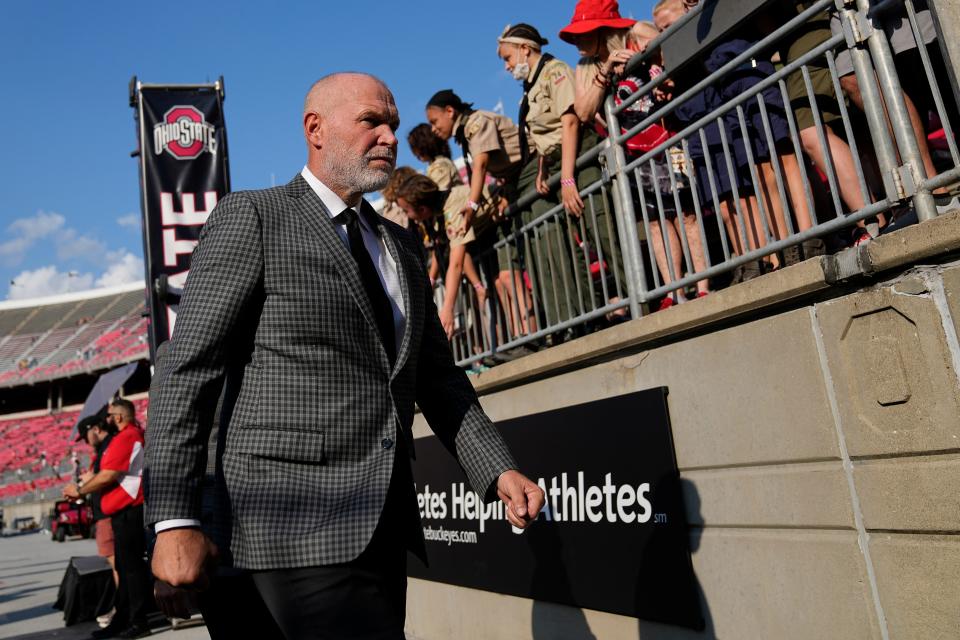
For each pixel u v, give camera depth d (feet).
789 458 6.59
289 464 4.87
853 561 6.00
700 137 8.39
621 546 8.43
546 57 11.62
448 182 14.38
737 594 7.09
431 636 13.08
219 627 5.15
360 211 5.90
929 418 5.43
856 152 6.64
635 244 9.29
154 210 20.66
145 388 119.65
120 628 18.03
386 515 5.08
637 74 10.64
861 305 5.92
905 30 6.36
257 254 5.10
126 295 162.09
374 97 5.58
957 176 5.68
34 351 148.05
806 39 7.77
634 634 8.36
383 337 5.49
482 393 11.82
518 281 12.76
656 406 7.99
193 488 4.56
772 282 6.55
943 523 5.33
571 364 9.52
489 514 11.16
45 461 116.88
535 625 10.14
